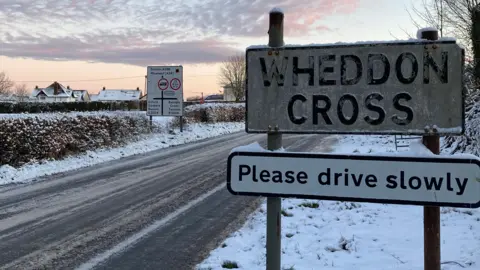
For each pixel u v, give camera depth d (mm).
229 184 2656
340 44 2463
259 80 2617
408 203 2324
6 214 7195
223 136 22781
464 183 2229
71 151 13742
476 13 12922
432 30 2332
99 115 15586
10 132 11375
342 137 20016
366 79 2424
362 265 4594
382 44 2389
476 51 12805
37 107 30297
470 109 10766
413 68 2344
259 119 2623
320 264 4695
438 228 2365
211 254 5207
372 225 6141
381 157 2371
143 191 9016
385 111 2395
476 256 4543
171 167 12219
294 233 5934
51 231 6242
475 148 10289
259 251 5262
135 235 6055
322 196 2475
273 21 2590
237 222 6707
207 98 95438
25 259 5129
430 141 2369
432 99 2320
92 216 7062
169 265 4930
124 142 16812
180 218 6949
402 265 4492
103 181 10148
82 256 5230
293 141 18375
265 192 2586
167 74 20391
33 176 10680
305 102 2533
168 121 22750
